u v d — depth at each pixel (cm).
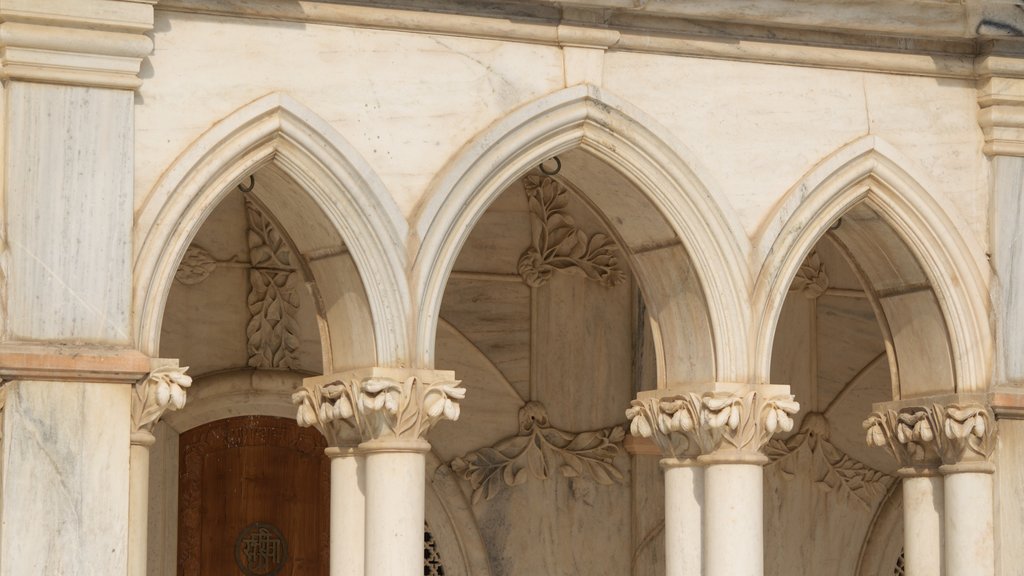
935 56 1354
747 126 1300
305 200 1203
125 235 1124
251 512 1523
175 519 1484
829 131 1323
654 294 1325
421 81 1217
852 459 1684
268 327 1507
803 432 1667
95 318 1114
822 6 1295
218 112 1162
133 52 1128
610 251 1602
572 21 1249
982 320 1355
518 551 1572
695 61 1289
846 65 1327
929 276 1355
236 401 1496
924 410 1368
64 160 1114
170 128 1148
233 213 1498
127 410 1116
